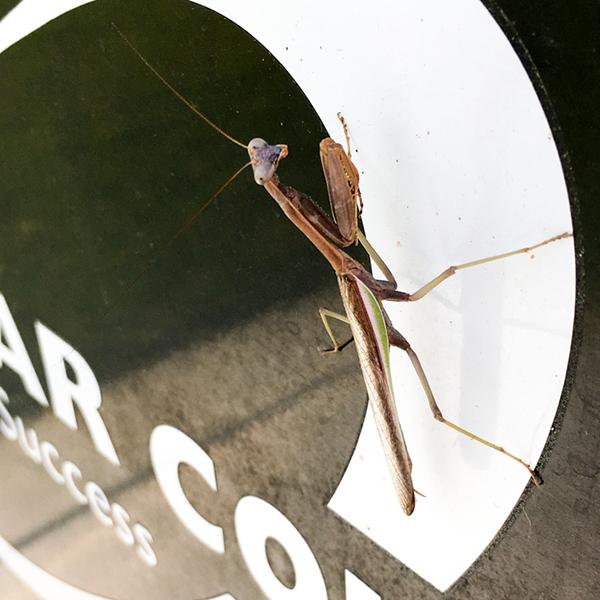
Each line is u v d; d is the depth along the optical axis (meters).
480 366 0.40
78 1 0.46
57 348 0.53
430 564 0.43
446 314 0.40
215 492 0.49
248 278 0.45
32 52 0.48
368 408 0.43
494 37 0.37
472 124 0.38
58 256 0.51
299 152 0.42
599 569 0.39
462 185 0.39
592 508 0.39
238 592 0.50
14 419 0.57
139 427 0.51
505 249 0.39
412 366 0.42
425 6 0.38
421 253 0.41
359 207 0.40
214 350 0.47
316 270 0.43
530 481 0.40
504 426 0.40
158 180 0.46
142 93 0.46
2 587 0.62
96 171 0.48
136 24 0.45
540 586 0.41
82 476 0.54
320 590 0.47
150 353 0.49
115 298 0.50
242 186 0.44
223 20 0.42
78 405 0.53
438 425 0.42
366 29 0.40
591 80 0.36
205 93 0.44
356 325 0.39
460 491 0.42
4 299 0.55
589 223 0.37
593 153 0.37
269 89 0.42
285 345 0.45
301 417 0.45
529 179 0.38
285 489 0.46
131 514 0.53
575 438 0.39
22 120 0.50
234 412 0.47
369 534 0.44
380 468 0.43
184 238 0.46
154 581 0.53
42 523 0.57
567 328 0.38
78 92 0.48
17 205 0.52
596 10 0.35
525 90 0.37
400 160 0.40
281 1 0.41
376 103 0.40
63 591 0.58
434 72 0.39
